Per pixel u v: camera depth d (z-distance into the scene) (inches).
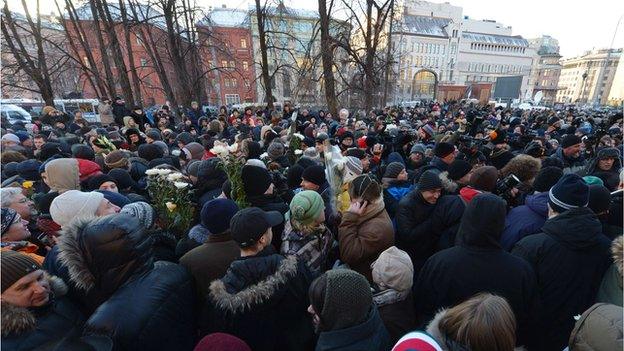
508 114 627.8
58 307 48.6
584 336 43.8
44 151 166.6
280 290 57.2
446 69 2620.6
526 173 115.5
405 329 61.9
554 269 67.9
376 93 582.2
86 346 42.4
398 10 543.5
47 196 94.7
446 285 64.0
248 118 397.4
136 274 51.9
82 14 679.7
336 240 97.0
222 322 56.5
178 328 53.7
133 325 45.9
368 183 80.4
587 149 216.5
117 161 144.9
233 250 66.9
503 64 3002.0
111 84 526.6
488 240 62.7
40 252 82.5
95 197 75.6
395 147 199.2
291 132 204.5
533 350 70.6
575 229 67.0
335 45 429.1
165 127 344.2
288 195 118.1
